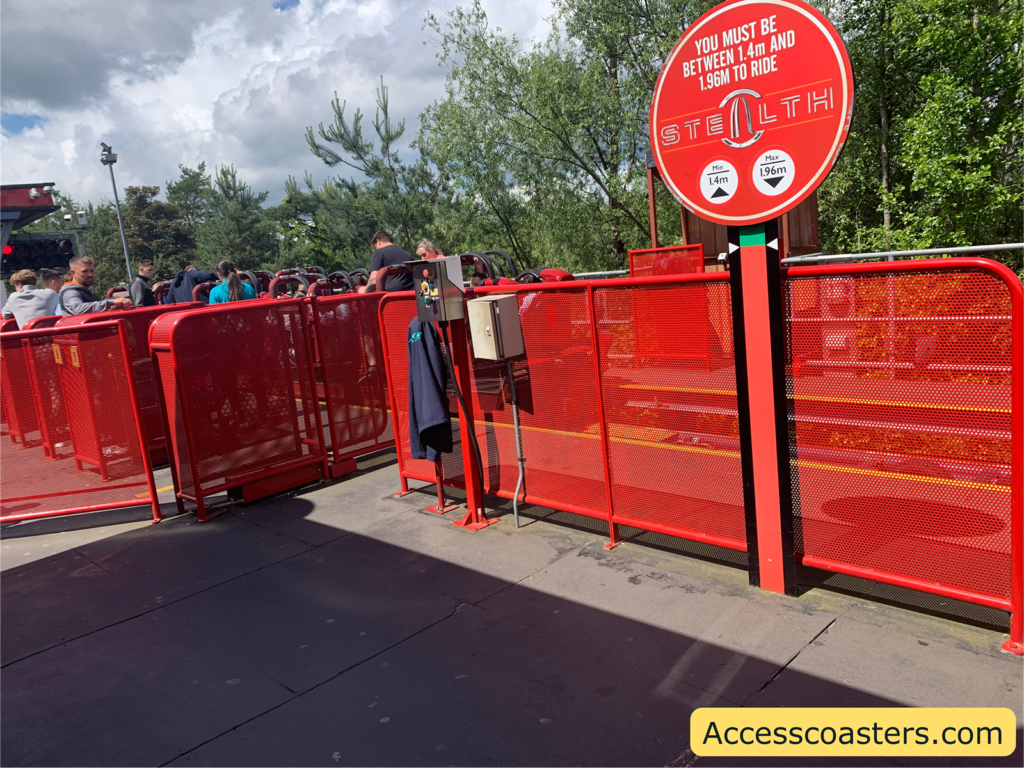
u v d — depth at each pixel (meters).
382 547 4.35
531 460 4.39
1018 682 2.51
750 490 3.31
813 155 2.77
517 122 17.64
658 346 3.59
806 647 2.86
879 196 14.30
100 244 54.62
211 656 3.26
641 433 3.77
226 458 5.25
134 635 3.53
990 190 11.75
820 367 3.01
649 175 9.48
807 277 2.96
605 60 17.48
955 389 2.70
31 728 2.83
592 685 2.76
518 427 4.39
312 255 39.53
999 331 2.55
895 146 14.87
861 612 3.09
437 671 2.96
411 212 23.67
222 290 8.44
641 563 3.79
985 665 2.63
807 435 3.12
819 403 3.05
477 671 2.93
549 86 16.88
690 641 2.99
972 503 2.75
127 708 2.91
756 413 3.20
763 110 2.87
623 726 2.50
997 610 2.97
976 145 11.88
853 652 2.79
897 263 2.70
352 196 26.08
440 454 4.74
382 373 6.30
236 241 42.69
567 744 2.43
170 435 5.28
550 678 2.83
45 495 5.35
